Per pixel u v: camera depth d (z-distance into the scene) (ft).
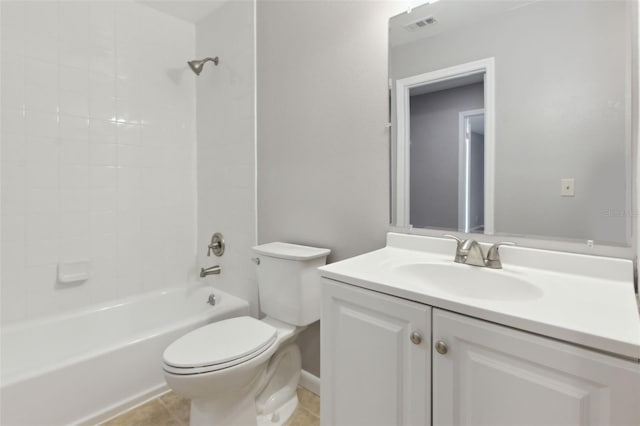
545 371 2.08
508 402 2.22
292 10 5.60
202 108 7.77
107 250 6.73
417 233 4.22
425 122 4.11
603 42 2.97
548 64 3.25
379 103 4.50
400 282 2.88
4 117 5.50
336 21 4.97
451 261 3.66
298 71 5.54
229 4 6.88
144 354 5.22
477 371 2.35
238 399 4.23
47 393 4.31
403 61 4.27
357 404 3.10
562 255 3.13
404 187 4.32
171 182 7.66
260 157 6.32
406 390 2.76
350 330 3.14
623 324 1.99
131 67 6.96
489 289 3.25
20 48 5.61
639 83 2.74
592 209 3.04
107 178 6.70
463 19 3.81
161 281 7.55
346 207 4.93
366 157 4.67
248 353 4.03
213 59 7.09
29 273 5.80
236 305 6.52
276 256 4.94
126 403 5.01
